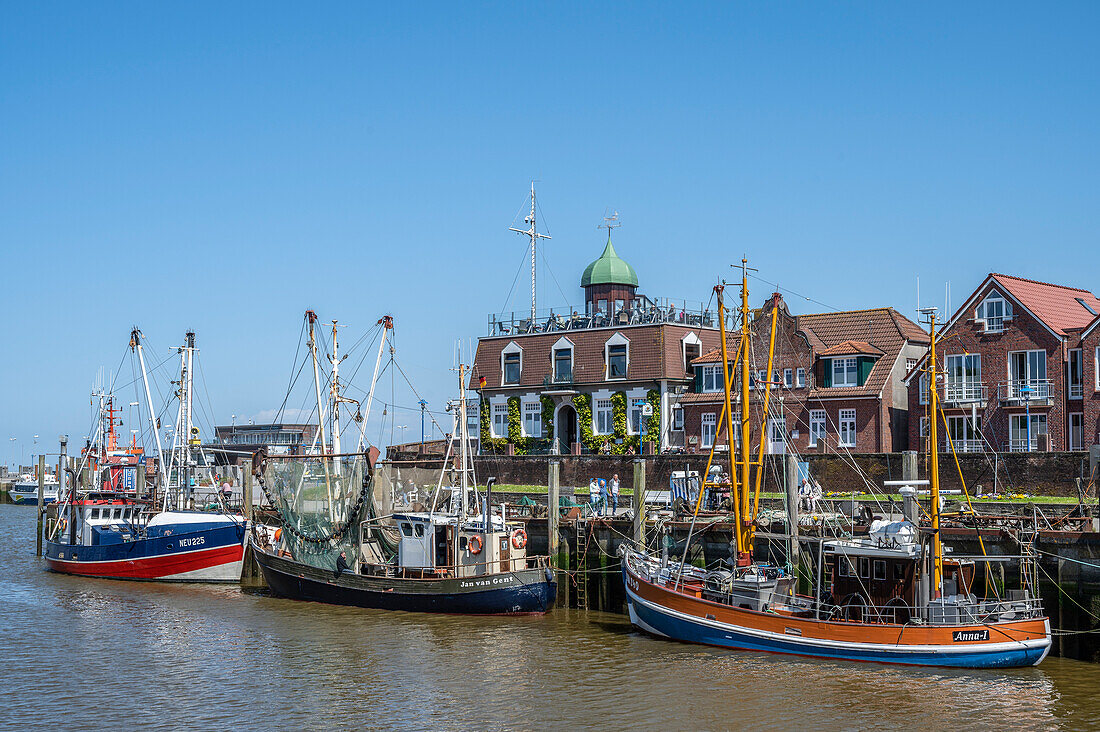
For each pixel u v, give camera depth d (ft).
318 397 193.16
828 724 105.19
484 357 286.66
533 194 289.94
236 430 410.31
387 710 110.93
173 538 194.39
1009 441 215.31
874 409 229.66
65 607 169.37
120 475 243.60
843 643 124.98
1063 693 112.78
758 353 246.68
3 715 110.32
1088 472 163.94
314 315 194.18
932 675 119.55
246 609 165.78
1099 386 205.46
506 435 281.33
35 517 378.73
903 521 129.90
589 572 159.43
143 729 106.01
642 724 105.70
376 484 196.65
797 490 142.61
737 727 104.53
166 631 149.07
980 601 128.57
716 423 246.27
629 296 303.68
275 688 119.34
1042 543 125.29
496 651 134.00
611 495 183.21
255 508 209.97
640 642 137.59
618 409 261.44
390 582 161.17
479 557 158.71
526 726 105.40
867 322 247.09
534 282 288.30
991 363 219.82
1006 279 222.28
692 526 143.43
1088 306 231.71
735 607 131.64
